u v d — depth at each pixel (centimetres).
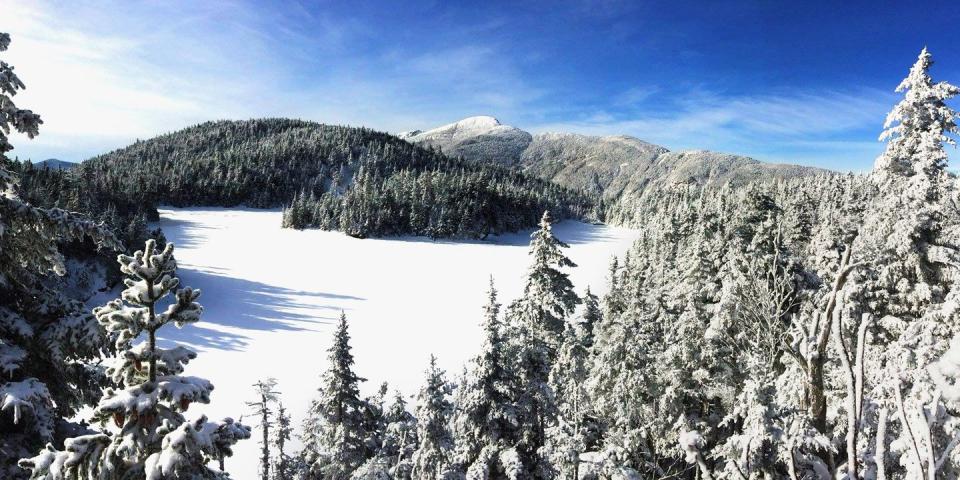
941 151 1948
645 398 2098
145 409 525
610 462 1327
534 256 2461
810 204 6819
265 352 5019
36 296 853
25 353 776
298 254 11369
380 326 6219
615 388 2038
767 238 2444
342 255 11556
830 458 557
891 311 1981
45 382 857
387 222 14962
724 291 1894
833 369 1029
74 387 916
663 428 2009
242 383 4200
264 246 12181
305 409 3781
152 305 540
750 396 750
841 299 338
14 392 708
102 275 5981
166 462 486
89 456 536
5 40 720
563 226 19750
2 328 777
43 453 535
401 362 4931
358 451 2441
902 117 2048
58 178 11669
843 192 7638
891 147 2117
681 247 4553
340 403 2466
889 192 2145
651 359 2128
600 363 2141
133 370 559
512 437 1755
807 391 580
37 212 774
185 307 555
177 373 573
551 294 2395
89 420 548
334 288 8331
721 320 1847
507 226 17612
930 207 1942
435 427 1739
